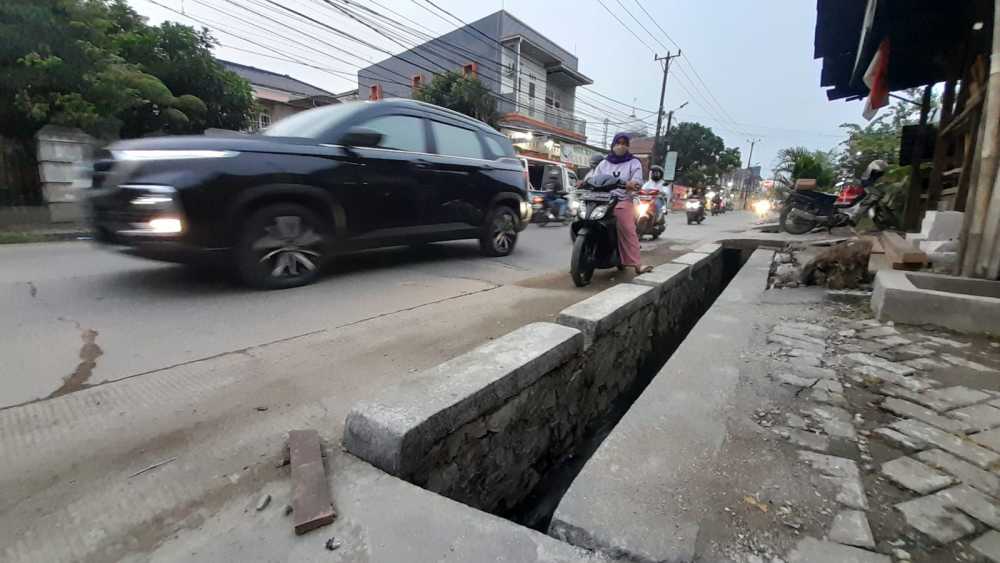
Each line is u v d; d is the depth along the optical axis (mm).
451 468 1566
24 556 1056
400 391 1602
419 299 3518
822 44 6426
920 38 6156
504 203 5590
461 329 2854
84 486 1302
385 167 4109
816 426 1587
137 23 10273
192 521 1156
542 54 22844
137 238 2959
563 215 13328
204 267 4141
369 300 3420
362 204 3965
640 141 37500
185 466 1396
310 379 2055
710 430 1558
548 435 2195
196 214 3066
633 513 1148
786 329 2684
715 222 18047
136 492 1274
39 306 2965
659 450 1434
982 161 2982
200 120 10750
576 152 25031
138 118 9430
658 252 7203
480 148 5227
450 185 4766
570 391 2361
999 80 2877
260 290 3477
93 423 1636
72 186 7742
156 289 3424
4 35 6668
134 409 1740
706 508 1170
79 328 2594
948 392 1845
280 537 1080
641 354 3404
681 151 36594
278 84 25766
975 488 1252
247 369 2137
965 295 2750
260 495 1253
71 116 7559
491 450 1772
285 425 1653
